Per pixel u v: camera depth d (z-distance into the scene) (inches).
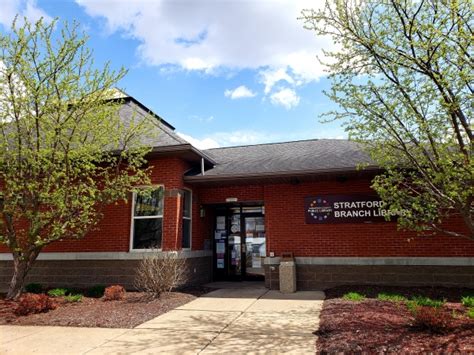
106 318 276.1
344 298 329.7
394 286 373.4
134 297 356.5
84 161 360.2
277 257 420.2
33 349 209.0
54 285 422.6
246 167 457.7
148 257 382.3
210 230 507.2
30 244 346.6
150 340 222.4
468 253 365.4
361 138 280.1
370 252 393.7
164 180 422.0
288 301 337.7
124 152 371.9
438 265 371.9
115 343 217.5
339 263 398.9
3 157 332.8
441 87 230.8
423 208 258.2
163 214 413.7
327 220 413.4
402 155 271.6
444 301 303.1
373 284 384.2
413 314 249.8
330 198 417.1
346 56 269.6
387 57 254.7
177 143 419.8
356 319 247.3
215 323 261.3
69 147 345.7
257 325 252.8
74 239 430.6
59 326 260.2
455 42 221.5
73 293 381.1
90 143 362.9
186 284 416.2
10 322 271.3
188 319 274.1
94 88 352.5
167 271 360.5
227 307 315.6
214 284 460.8
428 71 235.1
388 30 256.1
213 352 197.5
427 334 206.4
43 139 350.6
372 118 260.1
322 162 428.8
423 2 240.1
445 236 374.9
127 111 537.6
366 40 258.2
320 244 410.3
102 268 414.9
